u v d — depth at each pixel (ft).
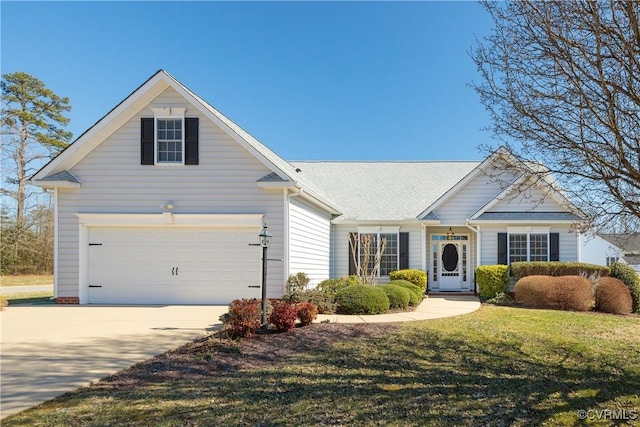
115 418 15.12
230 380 19.62
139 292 43.52
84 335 28.35
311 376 20.54
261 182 41.81
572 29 15.75
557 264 51.03
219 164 43.27
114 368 20.89
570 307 44.80
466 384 19.89
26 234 121.60
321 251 55.01
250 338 27.30
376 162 79.00
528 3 16.34
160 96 43.96
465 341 27.99
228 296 42.93
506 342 27.94
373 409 16.61
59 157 42.65
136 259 43.73
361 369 21.88
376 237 60.85
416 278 55.52
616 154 15.71
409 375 21.04
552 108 16.96
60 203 43.86
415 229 60.70
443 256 62.80
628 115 15.60
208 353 23.53
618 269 48.08
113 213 43.34
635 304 45.62
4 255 116.78
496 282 51.75
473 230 57.98
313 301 37.58
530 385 19.88
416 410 16.63
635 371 22.18
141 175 43.68
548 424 15.70
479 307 45.11
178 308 40.75
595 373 21.85
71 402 16.56
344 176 74.02
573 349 26.40
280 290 42.19
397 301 41.32
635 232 18.17
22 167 120.26
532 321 36.06
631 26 14.62
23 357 22.86
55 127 128.67
